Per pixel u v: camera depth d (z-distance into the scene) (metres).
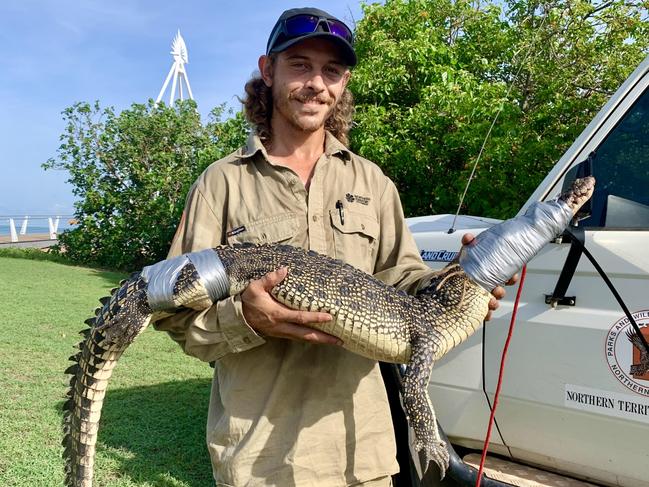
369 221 2.48
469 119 8.09
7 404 4.94
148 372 6.25
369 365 2.42
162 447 4.34
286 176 2.39
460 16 10.63
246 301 2.14
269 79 2.51
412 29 9.88
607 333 2.52
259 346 2.29
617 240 2.56
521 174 7.50
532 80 8.93
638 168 2.67
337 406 2.29
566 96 8.60
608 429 2.54
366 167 2.57
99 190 17.38
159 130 17.14
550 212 2.28
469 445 3.08
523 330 2.78
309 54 2.34
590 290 2.61
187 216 2.44
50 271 14.62
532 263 2.79
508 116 7.61
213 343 2.21
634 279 2.48
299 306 2.27
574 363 2.61
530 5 9.47
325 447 2.23
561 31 8.77
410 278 2.55
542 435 2.75
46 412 4.77
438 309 2.39
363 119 8.96
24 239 27.41
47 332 7.55
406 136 9.13
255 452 2.19
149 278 2.32
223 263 2.26
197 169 15.59
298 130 2.44
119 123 17.12
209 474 3.92
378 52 9.70
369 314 2.29
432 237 3.33
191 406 5.23
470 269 2.36
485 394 2.93
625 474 2.53
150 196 16.91
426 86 9.23
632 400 2.45
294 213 2.39
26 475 3.71
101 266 17.22
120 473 3.91
